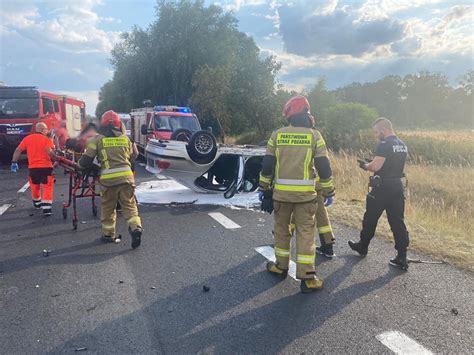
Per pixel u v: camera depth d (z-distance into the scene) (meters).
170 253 5.80
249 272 5.11
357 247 5.76
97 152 6.15
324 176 4.58
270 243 6.29
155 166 9.33
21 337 3.60
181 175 9.33
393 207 5.25
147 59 40.75
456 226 8.01
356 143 23.86
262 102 30.88
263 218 7.82
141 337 3.61
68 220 7.60
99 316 3.97
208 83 30.23
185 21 39.28
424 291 4.57
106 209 6.21
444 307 4.19
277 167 4.69
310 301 4.32
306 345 3.49
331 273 5.09
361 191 10.66
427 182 14.60
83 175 7.13
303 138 4.58
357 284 4.76
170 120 16.61
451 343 3.53
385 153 5.21
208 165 9.23
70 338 3.59
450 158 21.97
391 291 4.56
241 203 8.95
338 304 4.25
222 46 39.75
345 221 7.68
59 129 16.19
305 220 4.59
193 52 39.16
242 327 3.78
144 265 5.33
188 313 4.04
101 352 3.38
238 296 4.43
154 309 4.12
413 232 6.86
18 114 15.09
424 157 22.09
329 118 29.92
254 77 30.89
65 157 7.65
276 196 4.66
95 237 6.54
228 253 5.82
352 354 3.37
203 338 3.60
